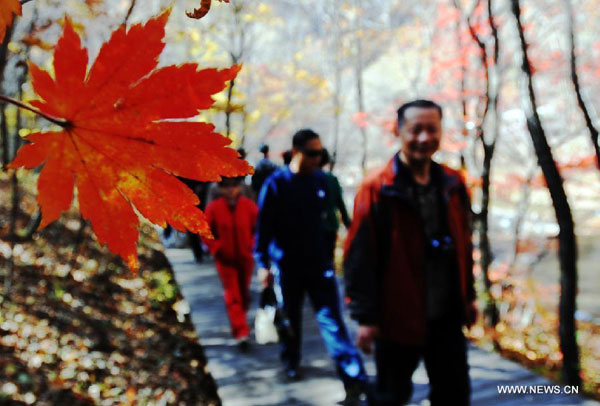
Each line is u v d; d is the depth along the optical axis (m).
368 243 1.88
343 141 16.25
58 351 5.07
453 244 1.90
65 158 0.42
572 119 9.83
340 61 12.79
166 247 8.48
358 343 1.91
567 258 4.72
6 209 8.20
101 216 0.42
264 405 3.17
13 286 5.90
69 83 0.40
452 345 1.99
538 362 6.68
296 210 2.96
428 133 1.85
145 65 0.40
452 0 8.26
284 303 3.11
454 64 8.41
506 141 10.94
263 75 11.42
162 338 6.23
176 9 5.30
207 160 0.42
